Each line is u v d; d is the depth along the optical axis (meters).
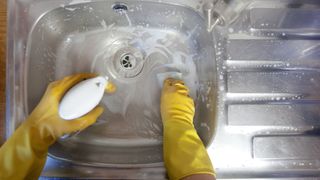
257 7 0.66
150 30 0.74
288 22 0.67
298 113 0.63
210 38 0.66
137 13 0.70
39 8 0.63
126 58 0.75
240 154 0.61
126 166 0.59
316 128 0.63
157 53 0.75
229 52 0.65
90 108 0.60
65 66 0.72
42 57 0.67
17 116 0.60
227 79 0.64
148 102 0.73
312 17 0.67
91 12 0.68
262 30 0.67
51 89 0.62
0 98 0.59
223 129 0.62
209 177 0.53
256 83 0.64
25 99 0.61
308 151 0.62
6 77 0.59
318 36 0.68
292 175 0.61
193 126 0.65
